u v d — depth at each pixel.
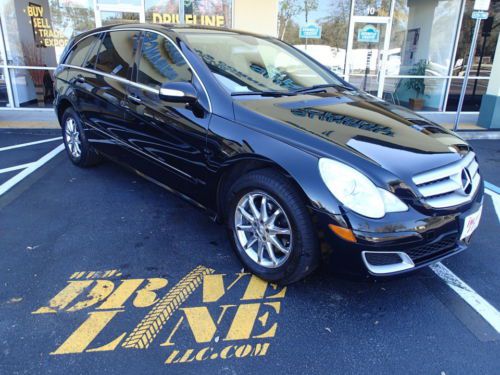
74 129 4.61
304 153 2.34
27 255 2.93
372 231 2.14
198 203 3.12
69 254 2.96
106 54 3.98
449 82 9.76
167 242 3.19
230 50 3.38
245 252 2.75
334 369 2.04
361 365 2.08
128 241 3.19
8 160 5.07
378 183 2.19
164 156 3.25
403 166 2.31
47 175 4.54
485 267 3.00
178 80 3.11
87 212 3.66
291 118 2.64
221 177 2.82
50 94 9.46
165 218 3.60
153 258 2.96
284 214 2.40
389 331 2.32
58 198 3.94
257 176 2.52
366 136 2.51
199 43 3.27
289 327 2.32
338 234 2.19
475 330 2.35
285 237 2.51
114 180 4.45
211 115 2.82
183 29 3.48
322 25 8.70
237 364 2.05
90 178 4.49
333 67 9.03
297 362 2.08
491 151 6.36
